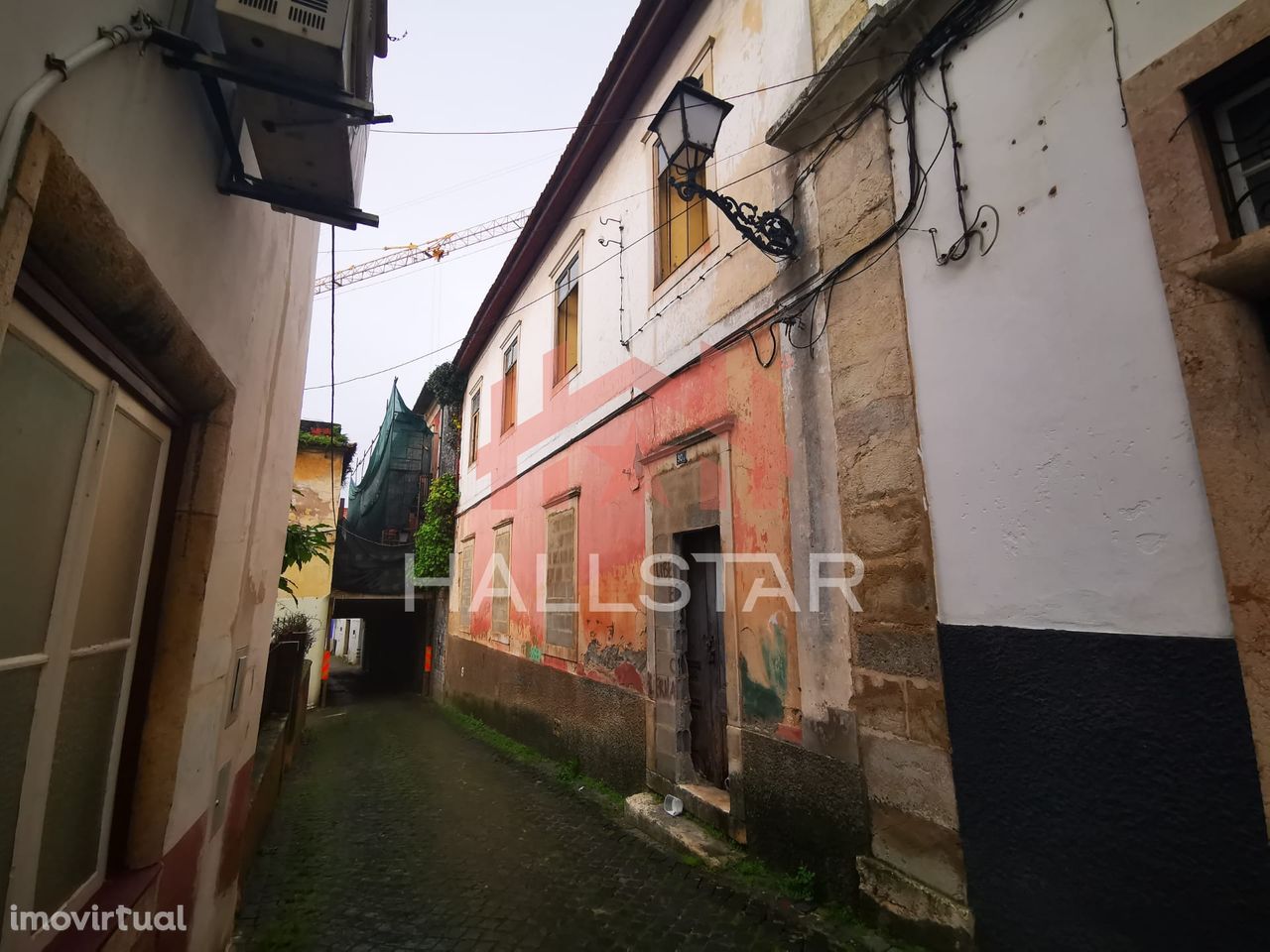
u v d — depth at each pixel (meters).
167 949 2.16
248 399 2.81
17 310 1.30
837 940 3.07
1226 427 2.02
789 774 3.77
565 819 5.28
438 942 3.36
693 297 5.22
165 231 1.80
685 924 3.42
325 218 2.43
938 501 2.99
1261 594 1.92
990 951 2.58
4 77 1.06
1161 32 2.29
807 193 4.06
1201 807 2.03
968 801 2.72
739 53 4.95
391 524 15.63
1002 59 2.87
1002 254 2.79
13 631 1.39
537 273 9.28
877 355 3.38
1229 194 2.14
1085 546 2.39
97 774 1.86
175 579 2.21
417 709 13.06
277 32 1.69
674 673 5.10
